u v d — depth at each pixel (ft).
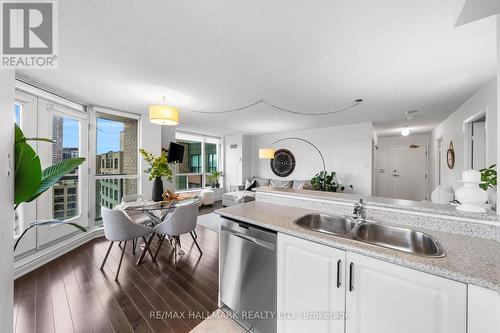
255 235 4.87
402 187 22.36
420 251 4.13
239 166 22.35
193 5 4.38
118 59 6.57
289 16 4.67
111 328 5.01
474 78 7.86
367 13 4.54
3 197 3.17
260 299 4.77
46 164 8.78
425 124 16.57
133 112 12.83
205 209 18.22
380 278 3.24
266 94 9.68
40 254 8.28
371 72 7.40
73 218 10.21
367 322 3.37
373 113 13.04
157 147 14.03
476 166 10.44
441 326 2.77
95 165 11.54
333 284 3.71
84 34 5.32
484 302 2.49
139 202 9.29
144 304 5.86
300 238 4.12
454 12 4.42
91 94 9.70
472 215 3.85
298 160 19.66
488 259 2.96
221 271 5.71
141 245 10.07
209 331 4.97
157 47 5.93
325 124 16.69
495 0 3.43
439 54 6.19
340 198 5.64
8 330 3.32
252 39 5.54
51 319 5.27
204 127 18.24
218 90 9.18
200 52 6.18
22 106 7.95
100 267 7.86
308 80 8.09
